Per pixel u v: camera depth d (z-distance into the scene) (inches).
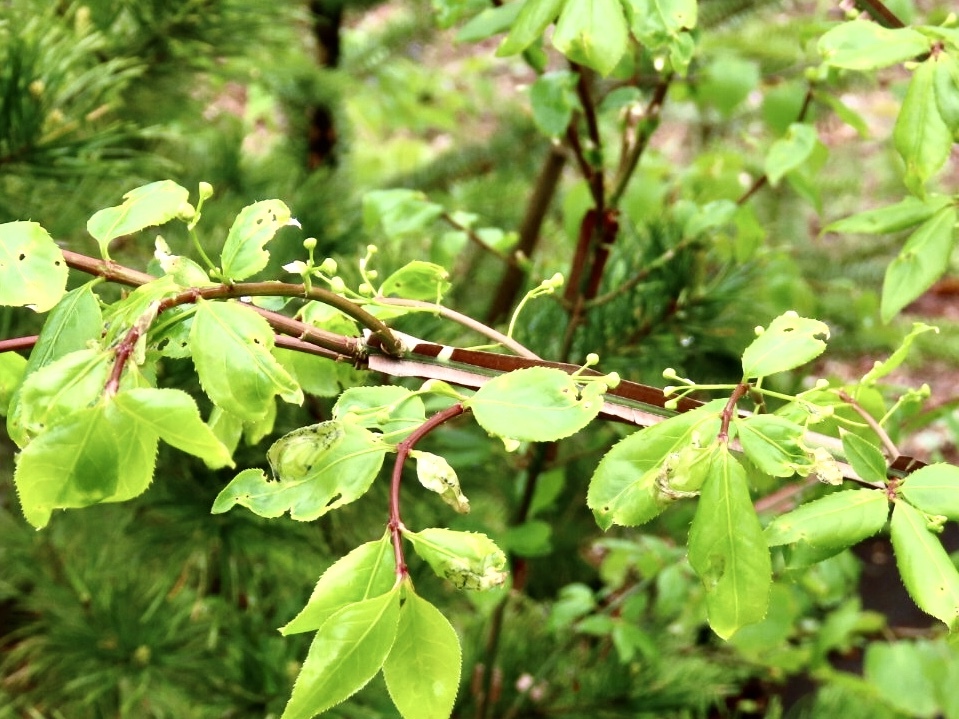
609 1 21.1
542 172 47.3
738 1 61.6
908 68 22.5
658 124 33.2
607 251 34.7
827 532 17.6
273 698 39.8
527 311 39.7
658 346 39.6
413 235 40.7
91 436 14.9
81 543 45.8
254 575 40.8
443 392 17.6
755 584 16.6
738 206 36.7
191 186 45.7
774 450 17.3
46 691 45.5
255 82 52.4
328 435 16.7
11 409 16.6
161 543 38.4
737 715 61.9
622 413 19.5
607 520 17.3
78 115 34.3
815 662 48.7
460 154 71.0
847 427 22.8
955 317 102.0
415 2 68.6
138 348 15.7
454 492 16.4
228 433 22.3
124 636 40.6
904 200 27.0
